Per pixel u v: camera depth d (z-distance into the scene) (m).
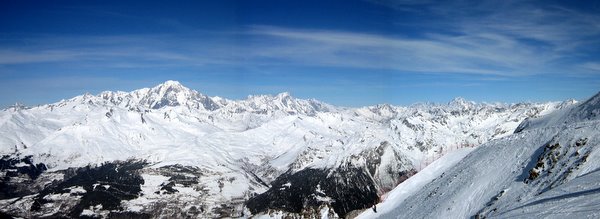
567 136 86.94
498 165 101.50
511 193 82.06
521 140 105.88
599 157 72.00
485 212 81.56
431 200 116.44
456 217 92.44
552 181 75.62
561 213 55.59
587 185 61.75
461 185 107.19
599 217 48.66
